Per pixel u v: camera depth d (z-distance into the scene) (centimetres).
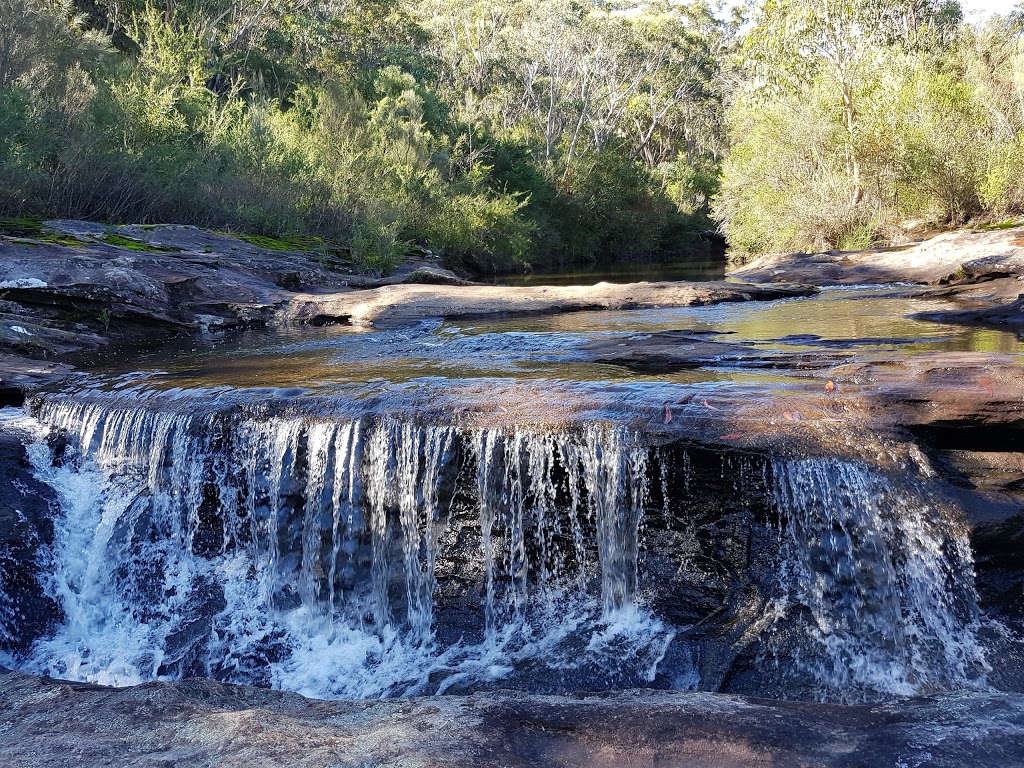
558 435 539
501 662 512
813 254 1830
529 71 5138
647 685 475
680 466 516
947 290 1308
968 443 502
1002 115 2366
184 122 2109
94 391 724
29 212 1575
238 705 359
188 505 634
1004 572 462
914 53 2573
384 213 2336
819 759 284
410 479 571
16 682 380
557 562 545
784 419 519
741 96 2927
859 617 475
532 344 890
